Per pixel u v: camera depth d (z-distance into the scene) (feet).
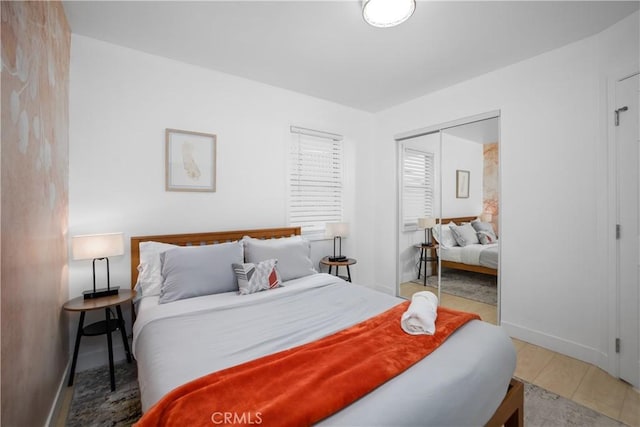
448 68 8.96
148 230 8.08
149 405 3.45
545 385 6.48
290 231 10.50
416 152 11.82
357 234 12.96
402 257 12.54
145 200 8.04
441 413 3.26
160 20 6.59
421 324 4.82
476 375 3.84
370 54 8.09
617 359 6.70
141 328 5.35
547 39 7.38
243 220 9.77
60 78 5.99
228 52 8.02
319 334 4.89
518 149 8.61
